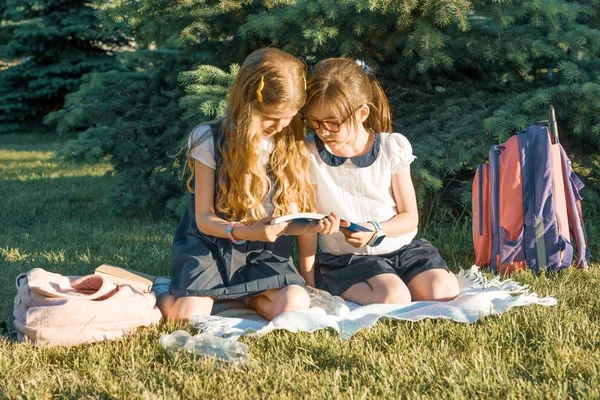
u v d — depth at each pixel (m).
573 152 4.67
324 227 2.78
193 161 3.24
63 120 5.86
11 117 13.64
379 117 3.23
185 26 4.97
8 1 13.41
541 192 3.51
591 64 4.71
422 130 4.72
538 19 4.39
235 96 2.91
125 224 5.31
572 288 3.32
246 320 2.91
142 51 5.89
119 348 2.69
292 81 2.80
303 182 3.08
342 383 2.36
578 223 3.62
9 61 14.40
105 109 5.66
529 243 3.55
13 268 3.99
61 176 8.16
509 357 2.51
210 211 3.04
